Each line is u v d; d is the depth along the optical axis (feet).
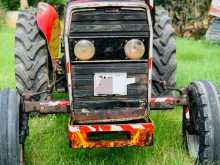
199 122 15.44
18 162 14.79
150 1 16.20
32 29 20.01
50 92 18.07
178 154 17.01
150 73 15.57
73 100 15.64
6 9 72.59
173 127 19.74
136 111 15.78
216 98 15.44
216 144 15.08
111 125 15.26
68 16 15.03
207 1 61.31
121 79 15.53
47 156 17.38
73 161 16.83
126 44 15.21
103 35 15.11
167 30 19.25
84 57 15.14
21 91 19.61
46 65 19.83
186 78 27.96
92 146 15.24
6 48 41.22
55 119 20.65
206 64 33.63
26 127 15.96
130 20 15.12
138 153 17.40
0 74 28.78
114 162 16.89
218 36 55.11
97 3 14.98
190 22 62.13
